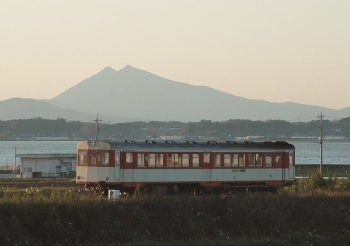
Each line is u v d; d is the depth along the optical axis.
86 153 92.38
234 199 80.44
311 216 82.81
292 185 102.56
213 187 96.44
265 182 100.00
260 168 99.62
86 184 91.81
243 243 69.50
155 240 69.75
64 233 67.00
